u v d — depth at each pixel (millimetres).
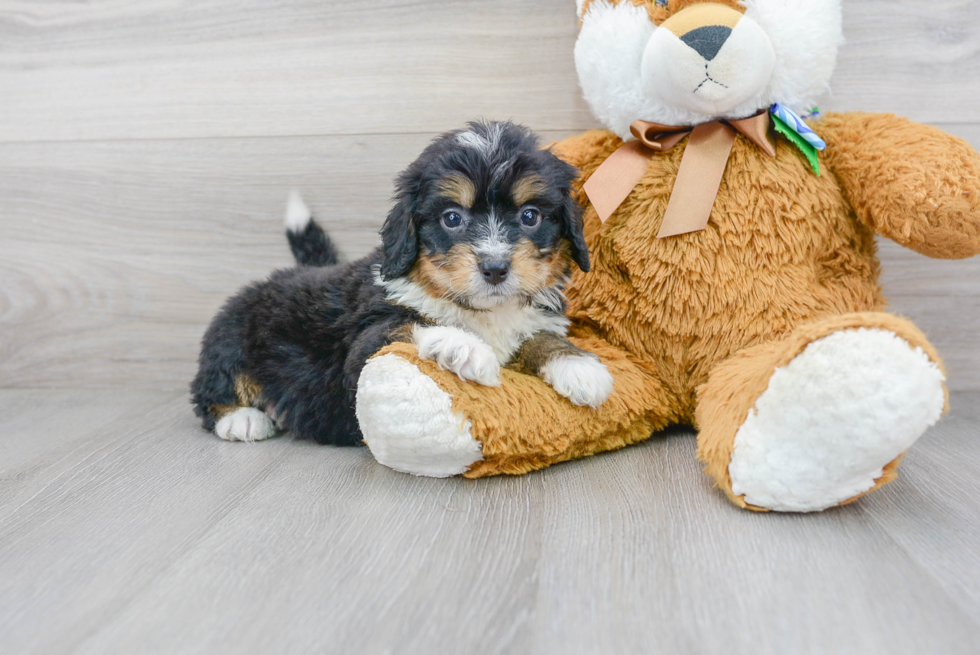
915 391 1364
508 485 1790
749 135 1963
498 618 1188
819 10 1920
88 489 1845
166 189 2754
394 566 1376
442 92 2596
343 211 2701
